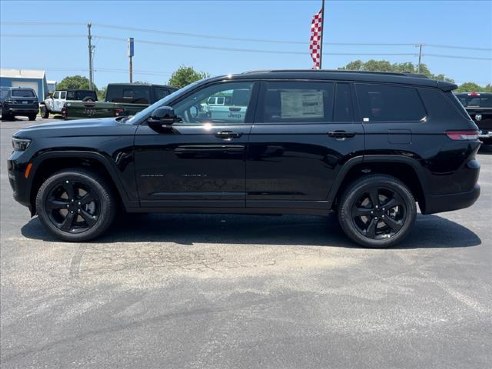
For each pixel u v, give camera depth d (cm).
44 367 315
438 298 419
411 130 535
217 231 617
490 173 1173
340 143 532
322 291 431
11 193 834
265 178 540
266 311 391
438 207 550
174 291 429
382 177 546
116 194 571
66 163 566
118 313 387
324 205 546
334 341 346
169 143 536
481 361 323
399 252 543
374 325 370
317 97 545
